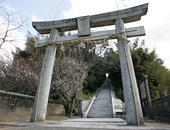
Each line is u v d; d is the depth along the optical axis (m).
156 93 13.77
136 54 16.33
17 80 9.91
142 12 6.17
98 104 13.44
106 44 6.06
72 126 3.96
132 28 6.09
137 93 4.91
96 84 22.22
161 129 3.32
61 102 11.92
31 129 3.51
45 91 5.73
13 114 6.82
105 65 21.84
